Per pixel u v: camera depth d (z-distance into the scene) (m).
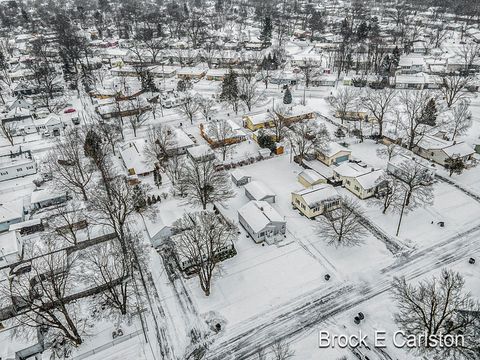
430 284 49.50
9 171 81.50
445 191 70.94
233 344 44.81
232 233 58.44
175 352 44.22
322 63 159.00
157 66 157.62
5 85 144.00
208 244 54.44
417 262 55.09
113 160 88.06
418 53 171.88
